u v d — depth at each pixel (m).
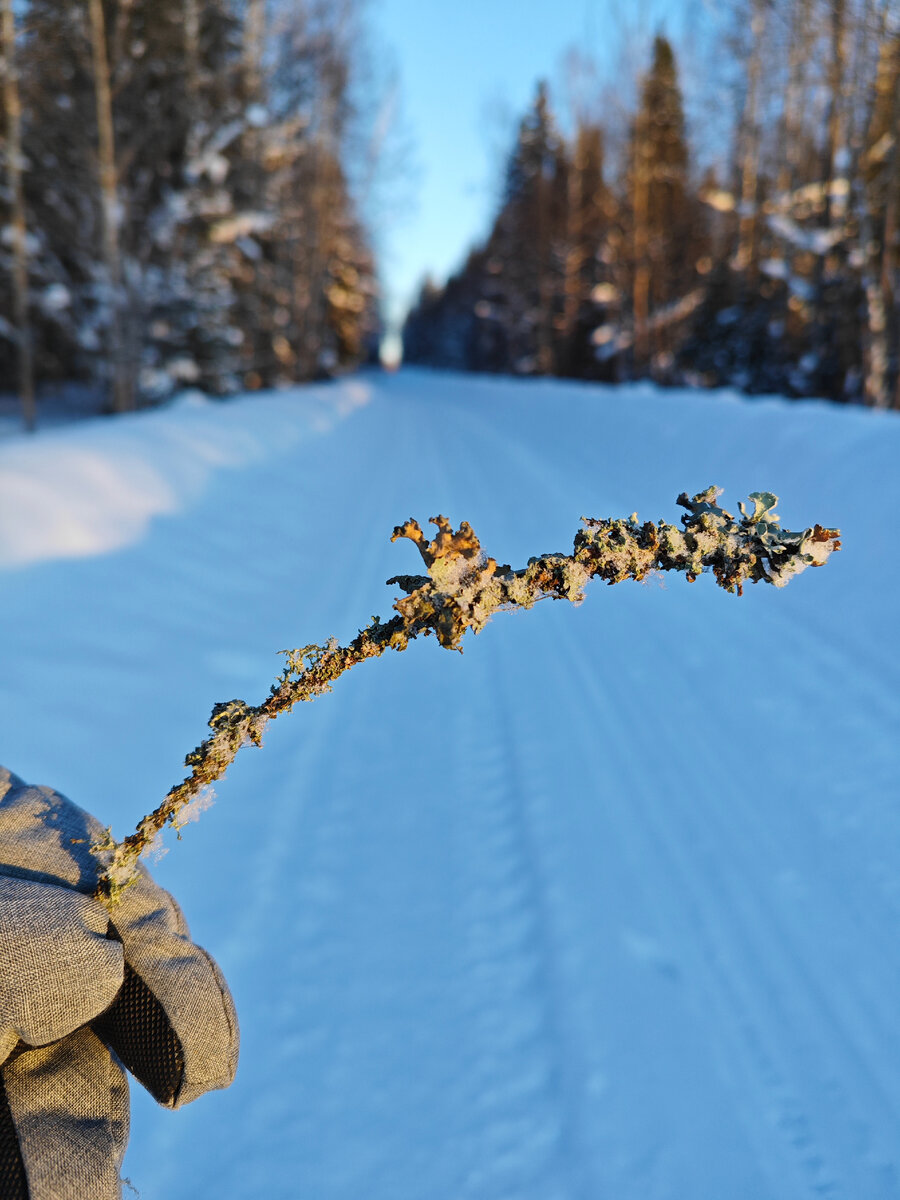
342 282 39.00
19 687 4.23
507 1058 2.51
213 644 5.54
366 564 8.14
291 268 29.88
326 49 25.92
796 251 19.81
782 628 5.80
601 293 31.91
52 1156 0.86
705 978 2.79
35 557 5.83
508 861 3.42
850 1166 2.16
